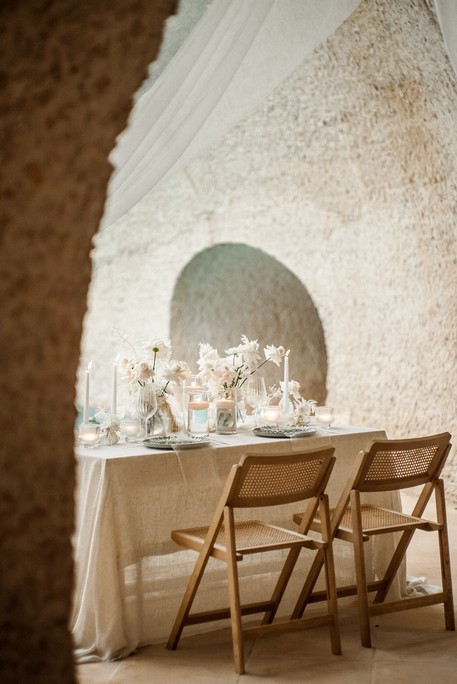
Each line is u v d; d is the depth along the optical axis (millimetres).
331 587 3309
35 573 1516
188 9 4340
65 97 1443
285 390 4309
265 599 3730
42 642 1523
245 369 4191
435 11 4910
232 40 3844
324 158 6738
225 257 7750
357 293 6945
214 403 4078
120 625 3221
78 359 1606
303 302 7367
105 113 1527
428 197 6145
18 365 1466
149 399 3754
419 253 6371
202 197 7688
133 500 3324
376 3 5227
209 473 3482
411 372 6594
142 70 1561
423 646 3361
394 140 6152
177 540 3340
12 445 1464
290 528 3881
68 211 1521
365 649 3338
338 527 3498
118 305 8312
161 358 3875
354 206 6770
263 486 3178
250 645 3381
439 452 3588
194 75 3898
